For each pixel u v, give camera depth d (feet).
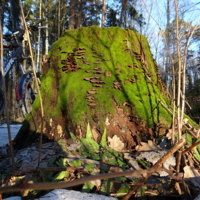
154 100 8.22
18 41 9.24
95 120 7.25
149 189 4.62
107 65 8.91
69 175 4.92
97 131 7.14
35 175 4.48
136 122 7.47
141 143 6.77
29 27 9.53
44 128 7.68
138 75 8.87
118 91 8.06
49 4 50.83
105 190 4.43
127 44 9.70
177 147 3.08
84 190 4.38
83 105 7.57
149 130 7.32
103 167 5.24
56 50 9.53
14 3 51.19
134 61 9.39
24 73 10.10
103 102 7.69
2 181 4.15
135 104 7.75
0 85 7.50
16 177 4.31
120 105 7.75
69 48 9.45
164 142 6.69
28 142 7.62
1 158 6.75
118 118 7.45
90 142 6.59
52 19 55.16
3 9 52.90
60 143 6.70
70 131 7.23
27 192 4.00
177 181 4.34
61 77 8.62
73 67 8.79
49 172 4.97
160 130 7.26
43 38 63.52
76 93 7.98
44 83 8.76
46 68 9.52
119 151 6.49
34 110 8.18
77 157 5.70
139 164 5.82
